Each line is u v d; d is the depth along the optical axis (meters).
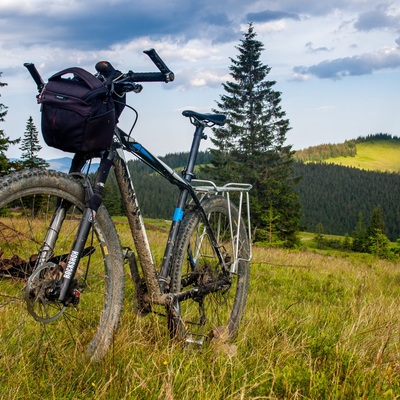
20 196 2.41
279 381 2.83
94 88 2.46
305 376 2.87
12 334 2.87
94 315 3.25
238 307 4.13
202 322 3.76
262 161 60.34
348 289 7.54
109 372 2.67
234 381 2.74
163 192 146.25
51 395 2.43
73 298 2.54
